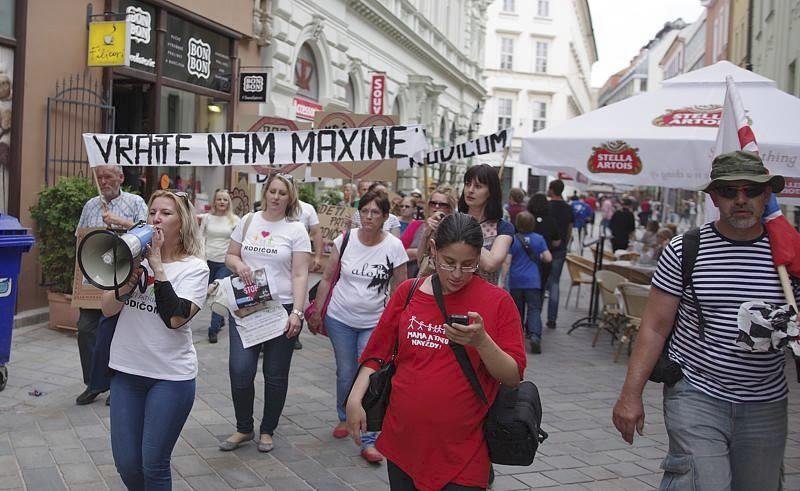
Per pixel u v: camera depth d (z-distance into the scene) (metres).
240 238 5.45
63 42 9.57
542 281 10.50
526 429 2.99
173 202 3.72
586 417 6.59
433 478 2.99
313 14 17.42
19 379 6.66
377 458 5.17
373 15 21.72
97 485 4.57
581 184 16.19
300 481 4.84
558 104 60.34
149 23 11.34
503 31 58.97
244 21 14.07
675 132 7.34
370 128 5.68
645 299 8.76
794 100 7.50
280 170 8.48
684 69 55.44
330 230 10.35
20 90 8.92
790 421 6.64
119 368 3.61
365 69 22.11
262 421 5.39
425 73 29.38
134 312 3.60
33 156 9.19
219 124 13.79
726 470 3.15
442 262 2.98
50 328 8.63
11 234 6.09
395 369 3.20
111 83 10.33
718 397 3.22
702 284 3.23
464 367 2.98
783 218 3.21
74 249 8.37
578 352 9.46
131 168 11.47
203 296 3.69
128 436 3.60
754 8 20.78
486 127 59.56
